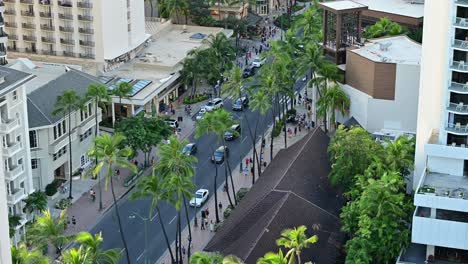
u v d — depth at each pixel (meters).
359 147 148.88
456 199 126.00
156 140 178.75
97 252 117.44
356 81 188.00
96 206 166.12
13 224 143.25
